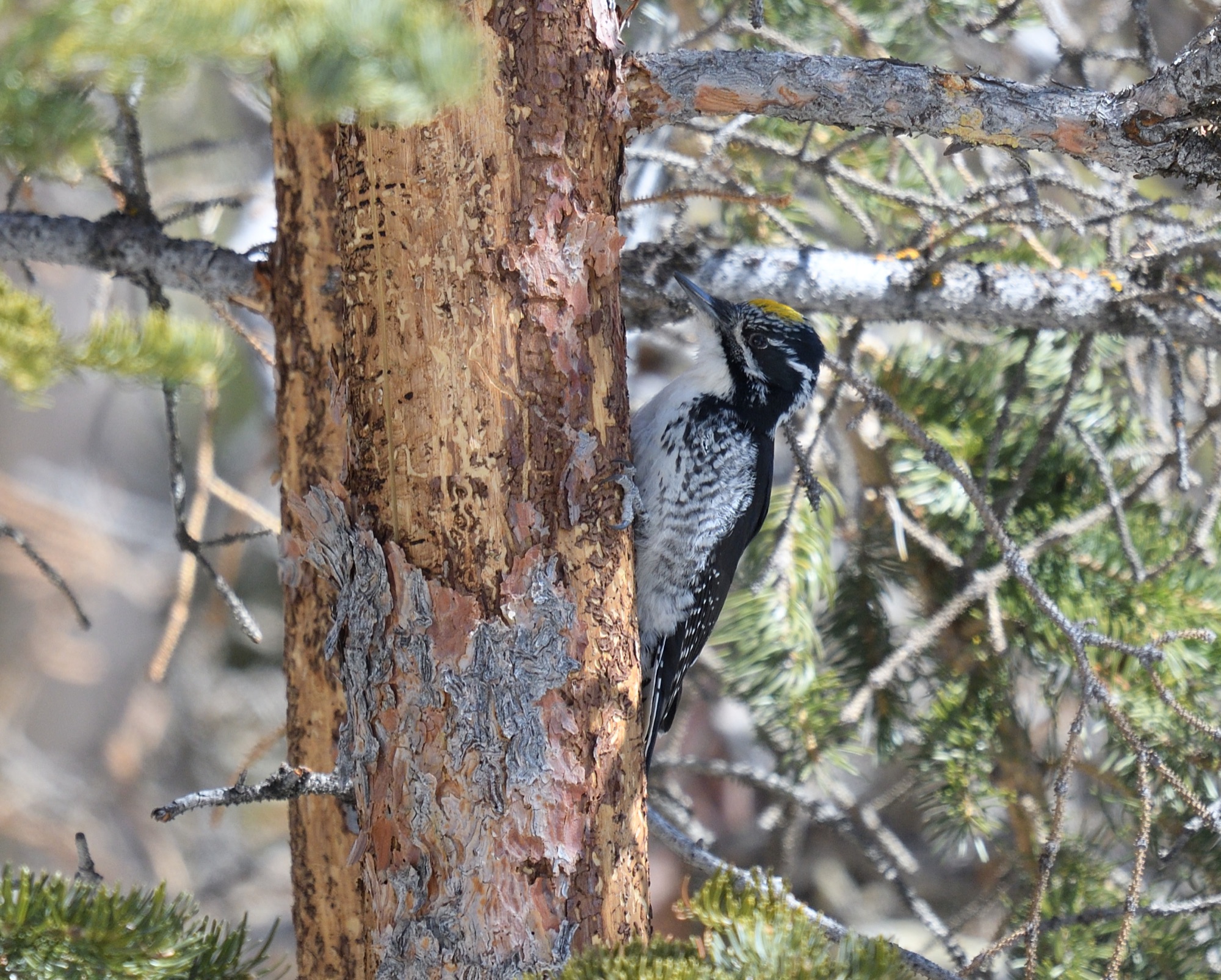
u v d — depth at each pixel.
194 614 18.20
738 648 9.63
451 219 5.85
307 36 3.40
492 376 5.86
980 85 6.77
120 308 6.46
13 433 21.39
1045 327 8.81
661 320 9.73
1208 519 7.99
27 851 18.69
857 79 6.77
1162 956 8.55
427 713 5.85
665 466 8.88
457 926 5.77
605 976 5.05
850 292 9.02
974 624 9.66
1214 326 8.59
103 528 20.11
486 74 5.76
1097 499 9.92
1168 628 9.18
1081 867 8.99
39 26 3.18
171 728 18.38
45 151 3.52
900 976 5.16
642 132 6.95
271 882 17.86
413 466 5.91
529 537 5.90
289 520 7.64
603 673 6.06
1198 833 8.91
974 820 9.23
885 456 10.26
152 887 17.44
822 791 12.06
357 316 6.04
